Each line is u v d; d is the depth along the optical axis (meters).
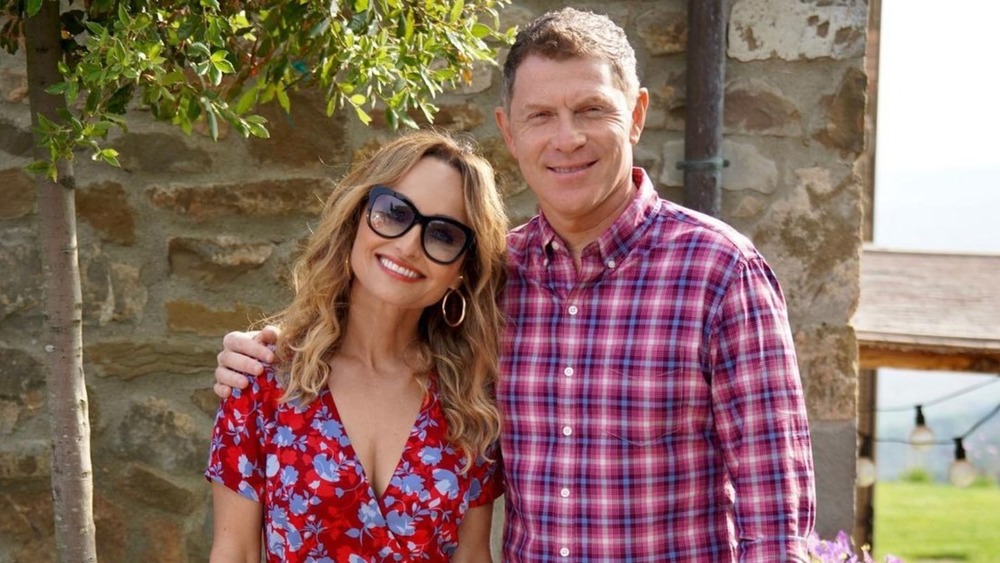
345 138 3.03
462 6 2.15
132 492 3.07
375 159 1.91
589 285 1.85
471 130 3.05
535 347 1.90
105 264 3.04
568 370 1.84
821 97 2.99
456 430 1.89
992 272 4.44
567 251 1.87
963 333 3.67
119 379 3.06
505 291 1.97
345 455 1.84
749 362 1.72
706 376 1.78
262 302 3.05
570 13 1.85
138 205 3.03
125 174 3.02
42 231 2.06
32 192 3.00
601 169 1.79
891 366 3.85
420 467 1.87
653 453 1.79
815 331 3.03
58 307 2.07
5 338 3.03
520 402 1.89
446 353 1.95
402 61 2.09
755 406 1.71
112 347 3.05
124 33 1.78
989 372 3.74
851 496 3.05
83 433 2.12
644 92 1.94
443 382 1.93
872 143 4.68
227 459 1.84
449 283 1.89
